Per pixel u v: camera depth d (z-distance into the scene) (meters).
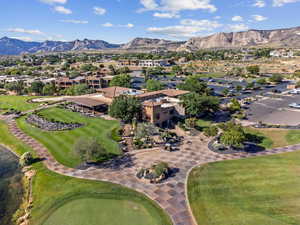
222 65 186.00
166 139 47.72
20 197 30.97
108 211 26.17
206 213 25.34
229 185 30.48
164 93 74.31
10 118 66.81
